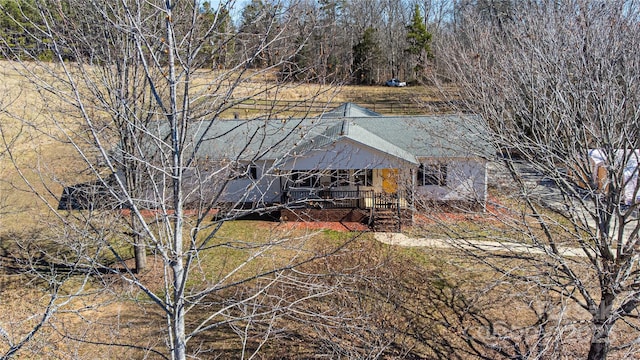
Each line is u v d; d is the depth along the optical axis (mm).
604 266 8742
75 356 6801
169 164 5805
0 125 6887
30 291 13383
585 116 9133
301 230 19375
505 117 13164
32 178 22188
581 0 9688
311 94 6523
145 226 5152
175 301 5477
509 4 14008
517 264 12273
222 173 8641
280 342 11391
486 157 10750
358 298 11312
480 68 11578
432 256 16250
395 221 18812
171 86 5082
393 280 13961
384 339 10633
